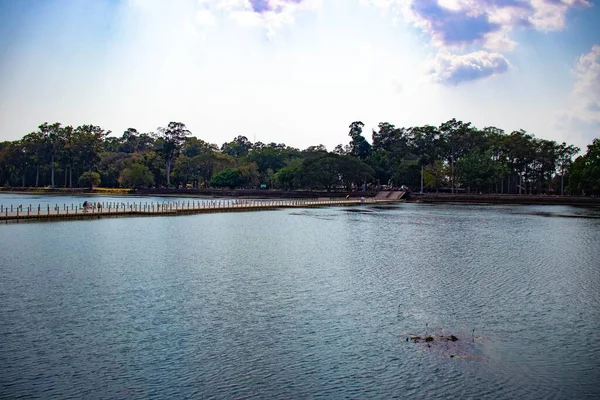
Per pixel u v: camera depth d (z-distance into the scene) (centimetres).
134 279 3825
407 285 3703
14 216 7812
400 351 2369
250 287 3597
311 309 3042
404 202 16138
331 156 17675
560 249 5575
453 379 2081
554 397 1941
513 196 15712
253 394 1962
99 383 2045
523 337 2562
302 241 6144
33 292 3388
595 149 14438
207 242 5941
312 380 2075
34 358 2278
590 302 3241
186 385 2031
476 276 4047
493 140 18338
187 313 2942
